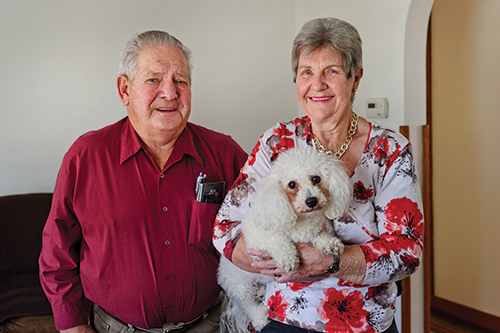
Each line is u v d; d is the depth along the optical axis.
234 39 2.65
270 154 1.31
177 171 1.51
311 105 1.21
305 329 1.20
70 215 1.45
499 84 2.64
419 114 2.39
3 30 2.08
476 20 2.71
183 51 1.52
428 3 2.24
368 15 2.43
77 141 1.47
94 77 2.29
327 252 1.09
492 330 2.81
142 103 1.41
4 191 2.14
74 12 2.21
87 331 1.51
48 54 2.18
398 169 1.19
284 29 2.85
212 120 2.62
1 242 1.92
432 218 3.11
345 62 1.17
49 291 1.46
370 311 1.18
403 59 2.28
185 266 1.48
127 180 1.44
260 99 2.79
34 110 2.17
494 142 2.71
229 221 1.32
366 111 2.49
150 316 1.46
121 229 1.42
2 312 1.85
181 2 2.46
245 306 1.44
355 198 1.22
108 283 1.44
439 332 2.87
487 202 2.78
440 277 3.11
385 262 1.10
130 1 2.33
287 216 1.09
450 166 2.96
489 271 2.82
